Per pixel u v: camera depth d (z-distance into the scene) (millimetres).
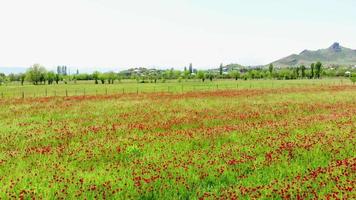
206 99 45250
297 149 15211
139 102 41719
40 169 12891
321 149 15156
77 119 27281
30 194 10055
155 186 10805
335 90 64500
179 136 18906
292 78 195125
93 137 19641
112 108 35281
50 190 10469
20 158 14539
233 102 40719
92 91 72062
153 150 15734
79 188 10672
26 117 28750
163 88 79250
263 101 41906
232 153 14914
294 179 11016
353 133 18609
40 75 143250
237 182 11109
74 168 13039
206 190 10445
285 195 9648
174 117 27594
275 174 11883
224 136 18766
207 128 21688
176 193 10172
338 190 9930
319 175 11359
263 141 17203
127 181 11273
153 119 26766
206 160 13727
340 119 24312
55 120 26844
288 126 21672
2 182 11250
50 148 16531
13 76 181375
